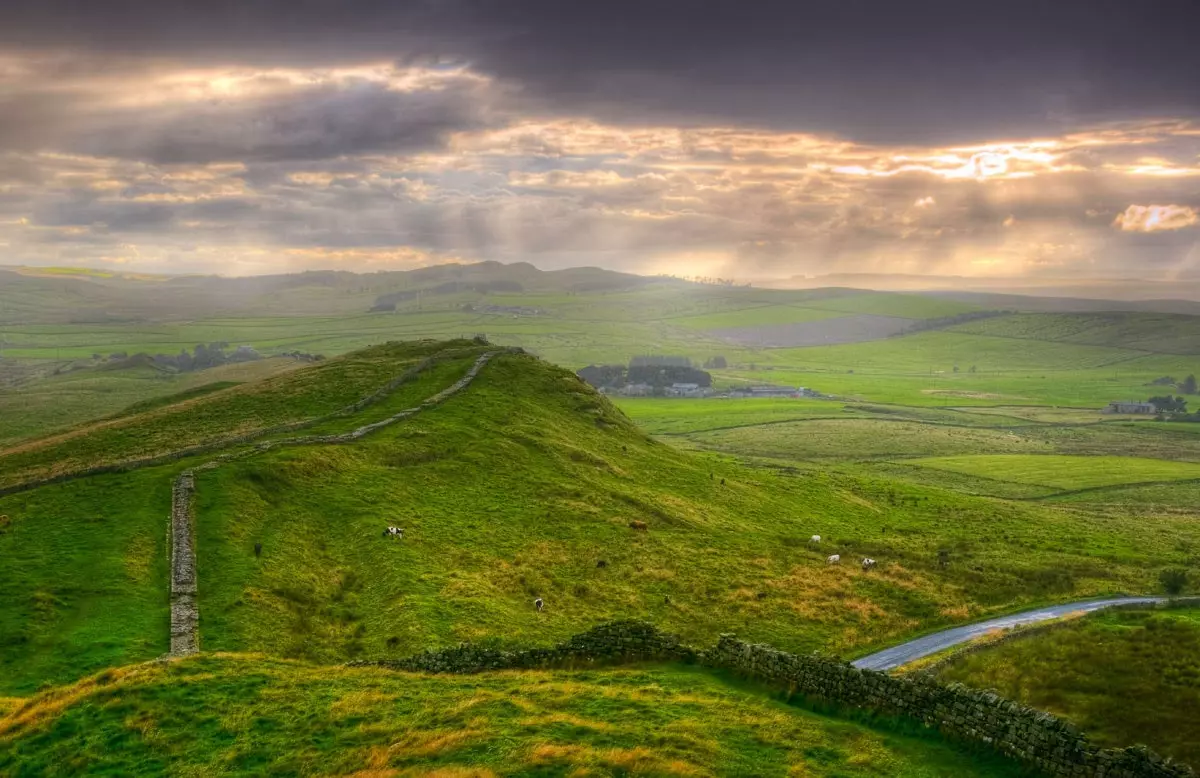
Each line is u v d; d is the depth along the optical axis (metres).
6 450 107.56
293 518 72.19
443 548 70.88
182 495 70.50
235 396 123.25
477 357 145.62
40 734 30.36
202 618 50.97
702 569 75.81
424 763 27.36
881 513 122.88
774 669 37.78
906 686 33.75
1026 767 29.41
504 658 40.59
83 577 55.25
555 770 26.67
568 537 79.50
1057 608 68.81
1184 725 38.66
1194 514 161.38
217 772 27.58
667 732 30.45
